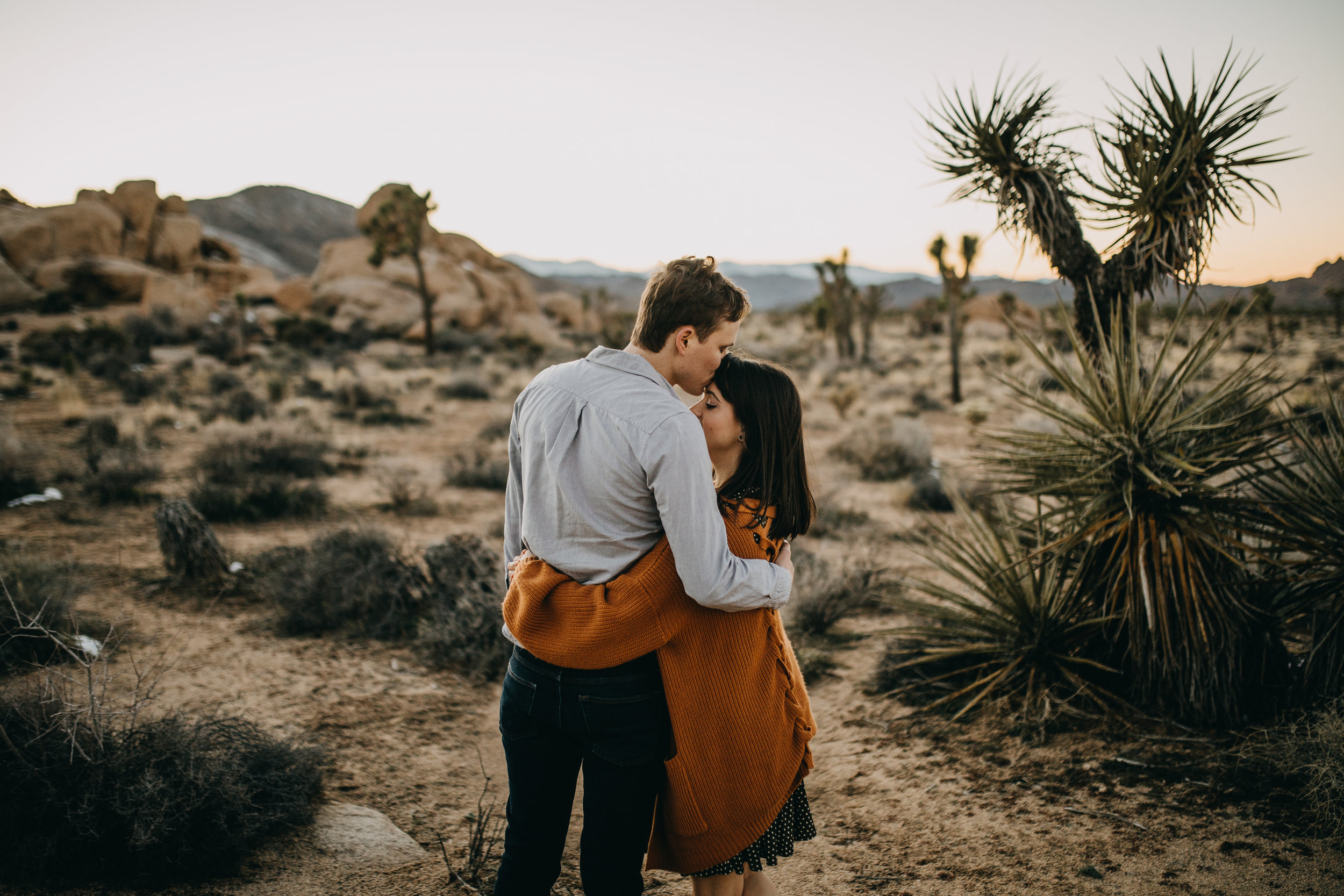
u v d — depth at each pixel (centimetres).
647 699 147
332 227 16600
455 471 1133
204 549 587
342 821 268
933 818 276
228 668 427
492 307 5022
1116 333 350
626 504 142
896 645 440
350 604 518
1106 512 341
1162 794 273
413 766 329
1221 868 227
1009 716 352
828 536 846
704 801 152
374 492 1040
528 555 162
